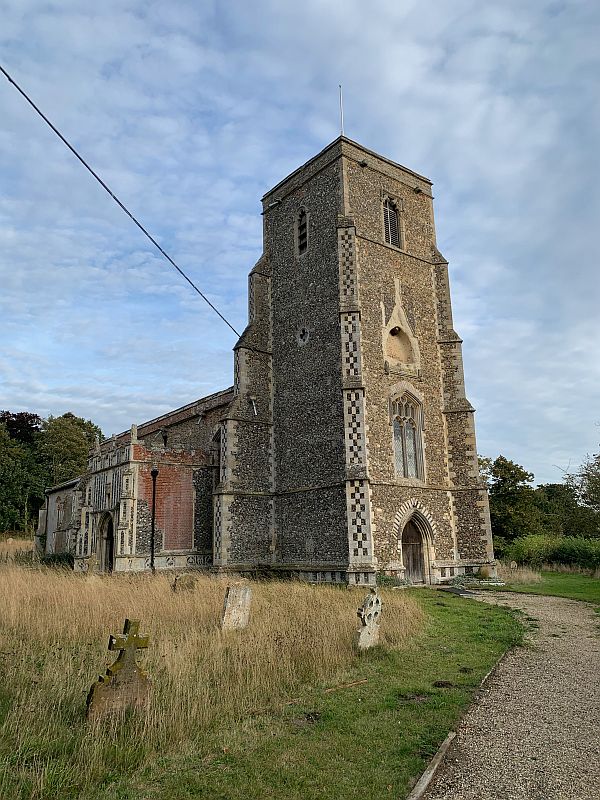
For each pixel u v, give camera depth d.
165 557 27.72
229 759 6.06
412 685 8.66
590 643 11.91
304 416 26.48
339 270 25.97
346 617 12.26
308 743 6.45
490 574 25.20
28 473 63.22
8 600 13.88
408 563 24.72
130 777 5.66
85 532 30.83
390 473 24.58
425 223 30.09
